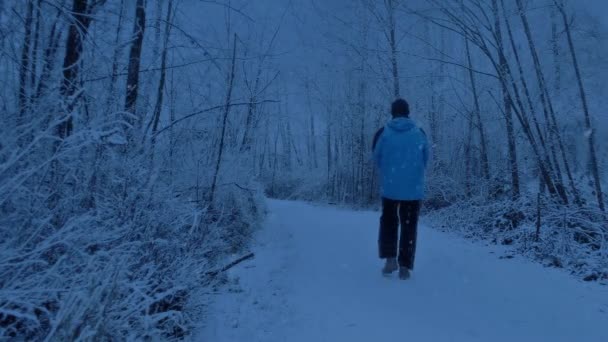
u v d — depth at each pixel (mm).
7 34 2768
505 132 10555
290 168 19203
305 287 4027
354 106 13523
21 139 2588
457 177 11898
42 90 2770
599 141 9289
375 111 13203
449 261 5055
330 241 6242
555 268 4922
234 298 3793
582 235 5973
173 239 3389
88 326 1893
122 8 3617
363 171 13164
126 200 3143
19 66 2820
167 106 5004
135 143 3645
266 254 5680
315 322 3160
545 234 5992
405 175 4145
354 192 13461
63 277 2240
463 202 9523
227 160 6438
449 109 12438
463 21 7457
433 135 12352
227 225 5836
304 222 8406
